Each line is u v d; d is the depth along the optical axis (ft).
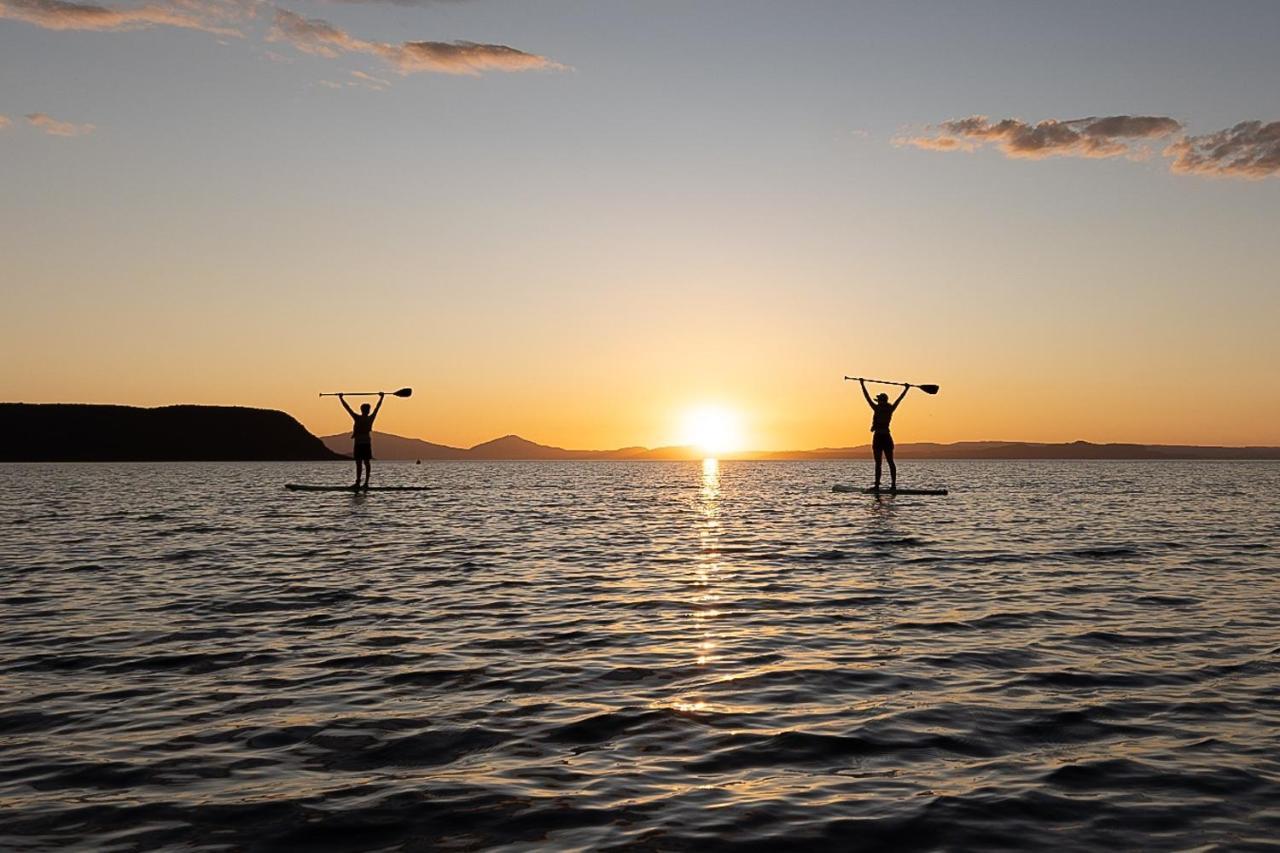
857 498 137.59
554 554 64.95
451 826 17.63
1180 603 43.52
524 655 32.73
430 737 23.30
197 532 81.61
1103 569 55.98
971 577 52.65
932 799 18.98
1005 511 110.32
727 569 56.54
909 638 35.65
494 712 25.54
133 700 26.78
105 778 20.33
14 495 154.61
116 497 146.51
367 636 36.09
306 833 17.31
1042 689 27.89
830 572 55.06
